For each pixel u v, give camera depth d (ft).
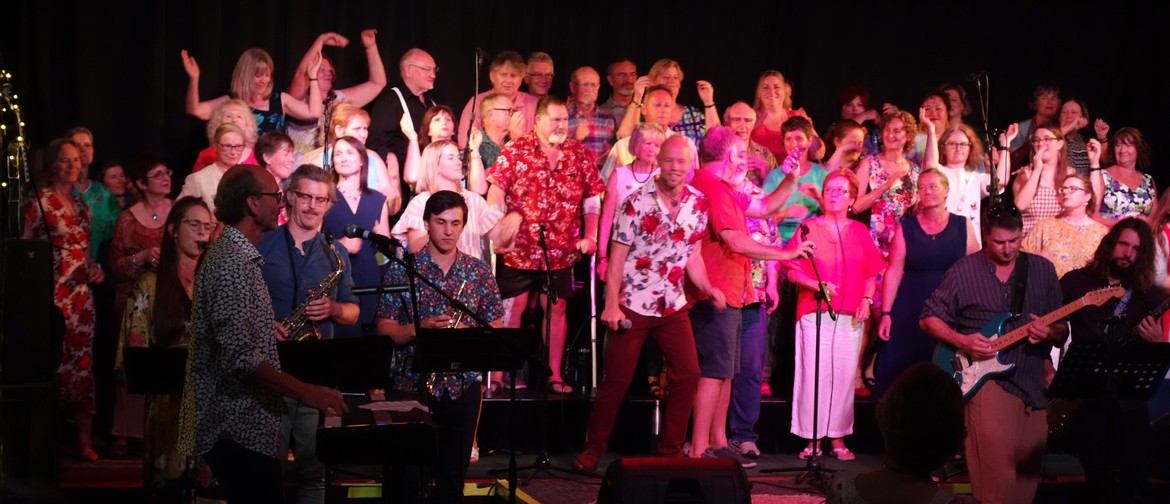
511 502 19.81
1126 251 23.02
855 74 36.04
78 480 24.35
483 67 33.81
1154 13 36.83
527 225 28.35
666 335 25.09
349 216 27.45
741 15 35.47
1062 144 32.32
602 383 25.35
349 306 21.24
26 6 30.32
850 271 27.91
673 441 25.20
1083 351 20.92
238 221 15.94
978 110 36.60
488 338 19.03
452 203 20.74
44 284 18.15
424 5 33.24
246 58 29.91
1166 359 21.11
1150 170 36.91
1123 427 22.82
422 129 30.32
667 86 31.58
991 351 21.72
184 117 31.53
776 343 31.14
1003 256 22.13
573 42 34.42
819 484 24.76
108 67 30.91
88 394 25.80
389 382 18.80
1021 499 22.07
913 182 31.37
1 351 17.58
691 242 24.93
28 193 25.79
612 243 25.16
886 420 11.53
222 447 15.55
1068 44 37.01
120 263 26.73
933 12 36.40
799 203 30.55
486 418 27.45
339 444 17.03
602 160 31.81
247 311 15.33
